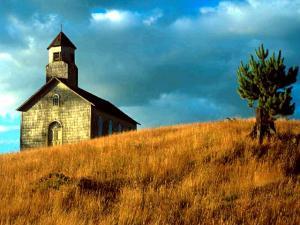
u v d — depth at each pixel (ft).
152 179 53.11
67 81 185.06
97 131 173.06
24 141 176.55
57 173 53.67
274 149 60.85
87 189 49.29
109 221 37.60
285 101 102.68
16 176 57.26
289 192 44.86
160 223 37.63
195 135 70.38
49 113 175.11
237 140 64.03
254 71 107.45
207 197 43.62
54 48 188.55
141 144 72.33
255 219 36.99
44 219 38.09
